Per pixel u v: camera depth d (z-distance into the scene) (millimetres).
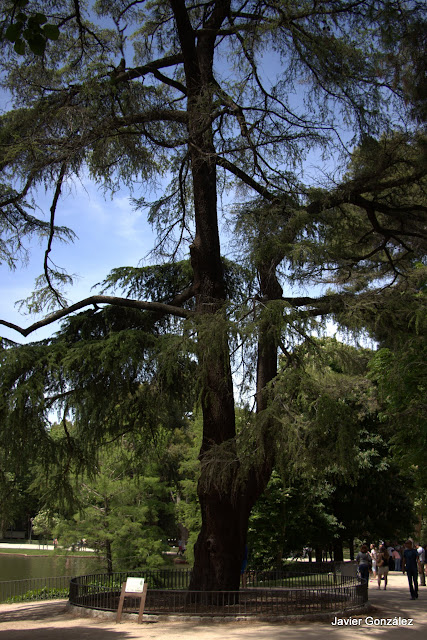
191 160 15078
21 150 12070
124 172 14875
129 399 13875
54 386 12836
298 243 11461
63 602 16203
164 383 13031
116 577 18188
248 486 13133
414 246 15445
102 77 13125
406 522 29625
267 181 14078
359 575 19203
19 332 13656
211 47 15195
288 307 10805
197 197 14609
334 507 29344
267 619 10672
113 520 22781
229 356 11344
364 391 19859
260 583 18438
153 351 12539
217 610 11430
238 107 13656
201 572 12719
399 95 13203
